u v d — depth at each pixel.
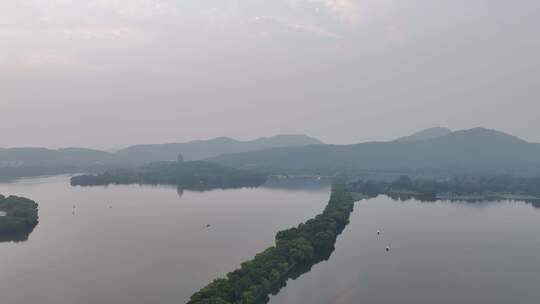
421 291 189.00
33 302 175.12
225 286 160.50
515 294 185.50
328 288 193.25
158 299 176.25
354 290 190.62
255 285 173.62
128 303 172.75
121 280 199.50
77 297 179.00
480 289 191.38
